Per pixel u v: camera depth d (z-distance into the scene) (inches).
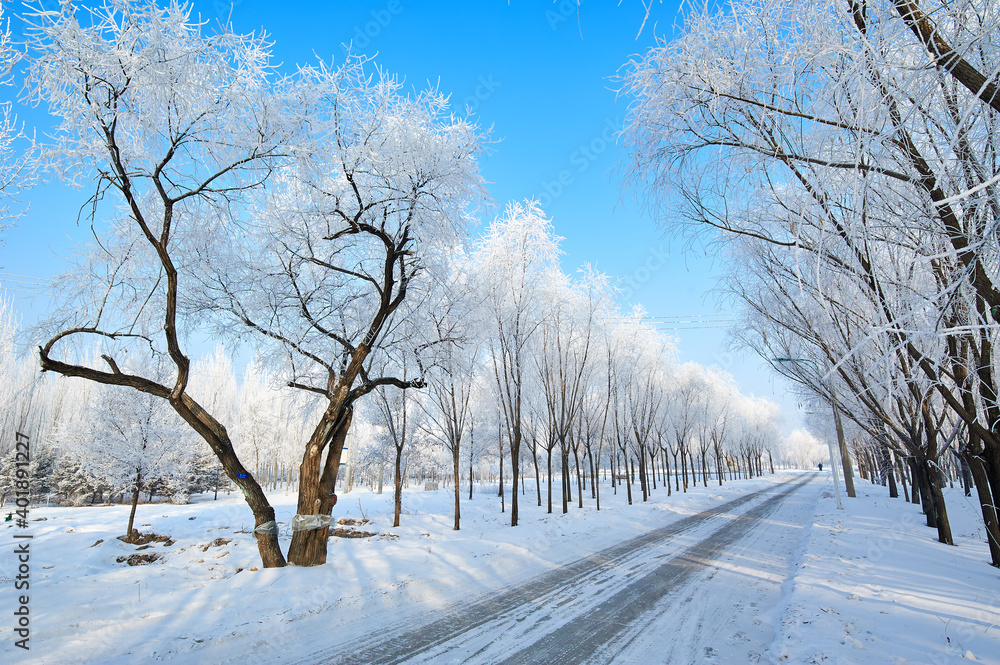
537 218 690.8
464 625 244.5
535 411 968.3
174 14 269.6
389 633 231.3
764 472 3331.7
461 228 378.3
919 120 143.6
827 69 147.9
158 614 229.5
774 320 369.1
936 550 412.5
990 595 265.7
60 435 1004.6
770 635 232.4
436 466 1665.8
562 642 223.9
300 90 325.4
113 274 336.8
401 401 687.1
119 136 287.9
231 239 358.9
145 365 564.7
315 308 409.1
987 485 346.0
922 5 128.5
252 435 1983.3
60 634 202.2
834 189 137.9
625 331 1079.0
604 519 690.2
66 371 300.2
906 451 517.0
